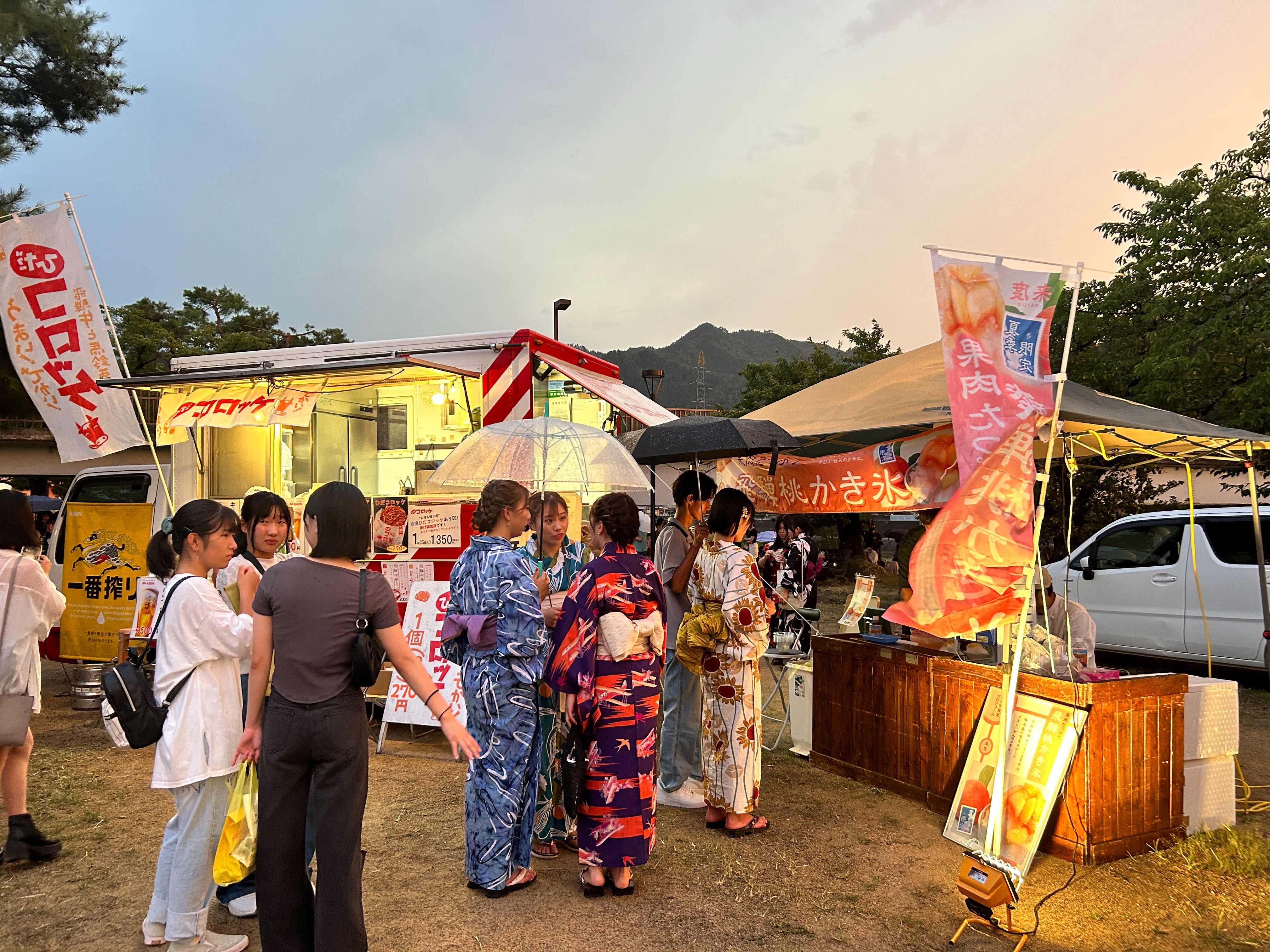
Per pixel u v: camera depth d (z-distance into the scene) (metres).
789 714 5.58
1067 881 3.46
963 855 3.78
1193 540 5.75
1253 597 7.19
